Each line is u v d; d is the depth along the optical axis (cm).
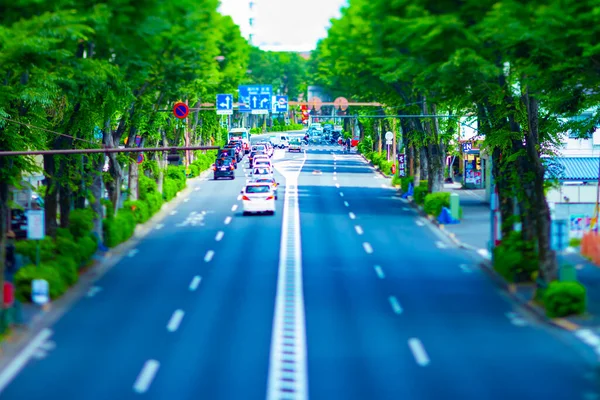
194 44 4766
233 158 10988
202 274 4062
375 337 2825
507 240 3962
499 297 3512
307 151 15100
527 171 3984
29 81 3772
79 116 4462
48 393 2234
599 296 3425
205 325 3016
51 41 3347
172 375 2389
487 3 3047
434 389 2236
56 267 3662
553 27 2872
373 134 12331
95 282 3884
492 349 2655
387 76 4619
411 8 3184
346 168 11112
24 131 4172
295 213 6412
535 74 3353
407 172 8062
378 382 2305
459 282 3838
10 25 3319
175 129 7819
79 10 3475
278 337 2830
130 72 4422
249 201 6231
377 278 3931
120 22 3684
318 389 2244
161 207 6756
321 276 3984
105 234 4841
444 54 3338
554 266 3475
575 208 5000
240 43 7394
